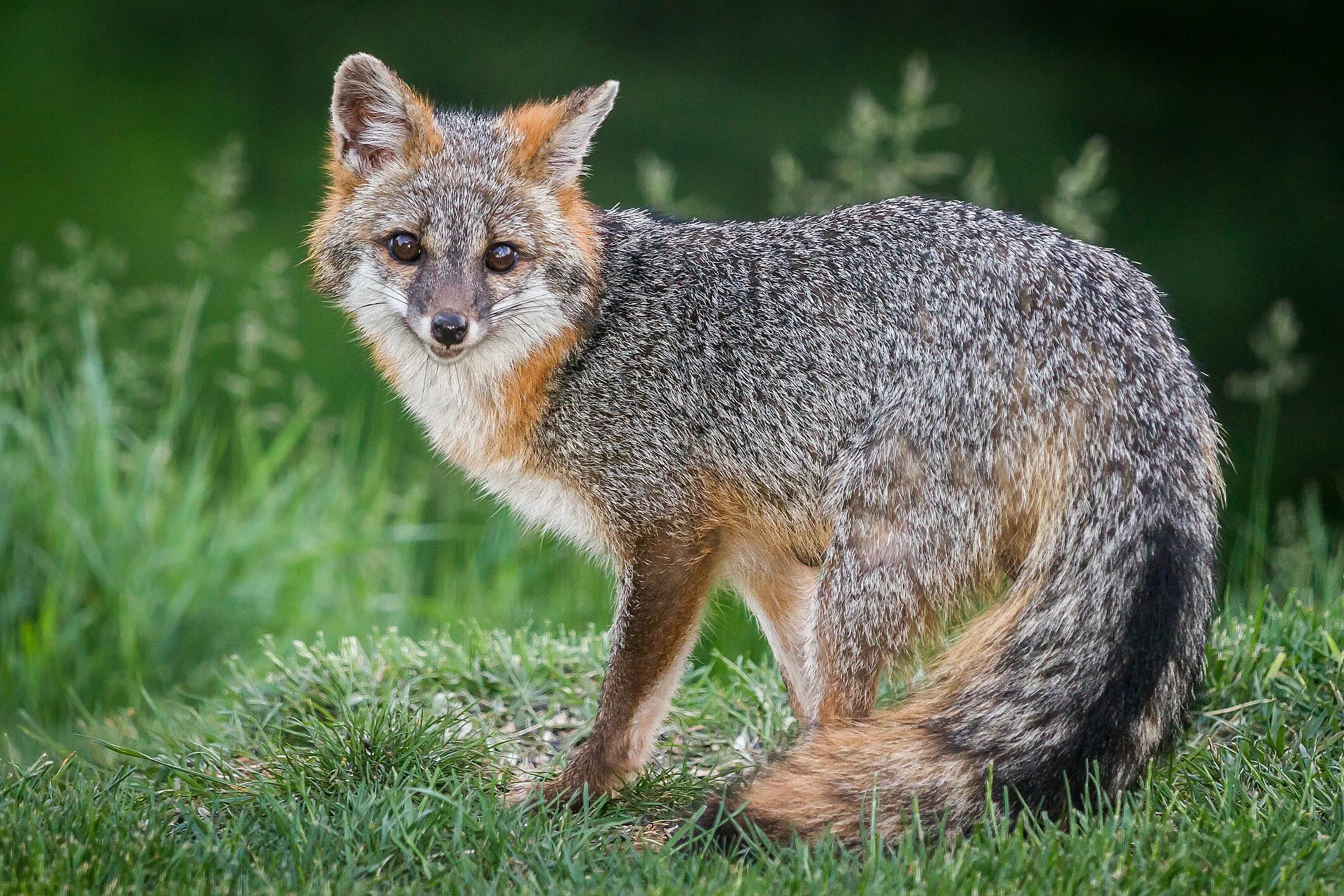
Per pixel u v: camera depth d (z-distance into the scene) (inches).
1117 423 338.3
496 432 388.5
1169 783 336.8
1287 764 345.4
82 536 553.3
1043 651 328.8
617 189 1053.8
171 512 588.7
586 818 330.0
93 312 619.8
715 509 377.4
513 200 380.8
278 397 809.5
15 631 541.0
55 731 474.6
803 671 383.6
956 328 353.1
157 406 756.0
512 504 403.9
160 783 356.2
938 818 312.5
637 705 367.9
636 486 378.9
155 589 557.3
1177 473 336.2
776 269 378.6
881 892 278.4
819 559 374.3
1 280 917.8
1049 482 341.7
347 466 639.1
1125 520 332.5
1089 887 279.4
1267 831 296.7
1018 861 288.7
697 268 385.7
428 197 380.5
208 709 424.2
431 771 357.7
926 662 352.5
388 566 608.1
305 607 571.2
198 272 775.7
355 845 306.7
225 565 569.0
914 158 660.1
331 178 418.3
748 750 394.0
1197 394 350.9
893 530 348.5
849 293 368.5
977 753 319.6
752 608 392.5
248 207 1060.5
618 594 381.7
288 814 320.2
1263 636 398.3
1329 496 819.4
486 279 377.1
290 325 866.1
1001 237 362.3
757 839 308.5
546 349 381.7
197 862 294.4
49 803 321.4
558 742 398.0
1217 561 341.1
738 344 375.2
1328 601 424.8
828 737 327.9
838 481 357.7
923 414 350.3
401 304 378.6
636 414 379.6
